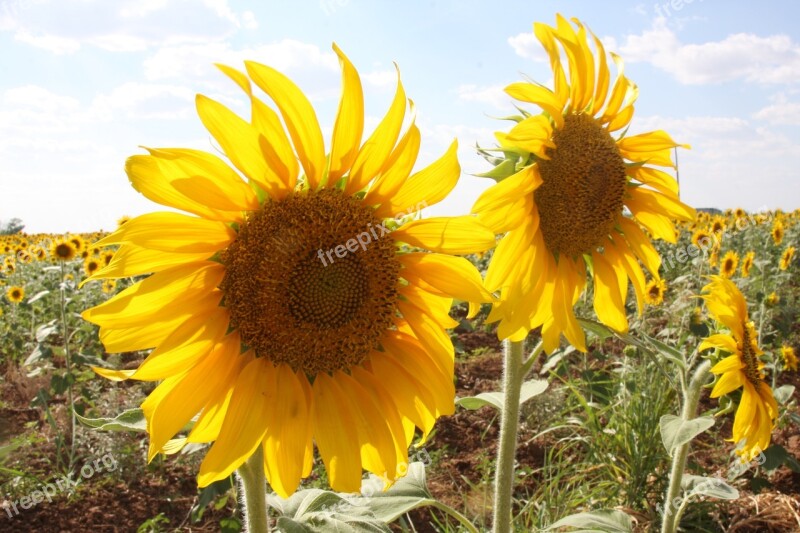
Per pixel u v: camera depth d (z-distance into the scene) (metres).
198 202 0.41
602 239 0.62
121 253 0.42
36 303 2.52
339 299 0.46
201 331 0.43
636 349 1.25
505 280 0.58
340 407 0.47
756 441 0.77
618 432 1.11
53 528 0.99
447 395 0.49
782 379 1.60
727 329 0.82
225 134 0.42
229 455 0.42
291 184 0.45
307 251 0.46
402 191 0.47
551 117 0.60
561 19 0.62
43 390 1.31
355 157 0.46
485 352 1.88
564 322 0.60
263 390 0.44
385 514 0.59
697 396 0.81
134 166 0.41
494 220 0.56
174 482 1.15
